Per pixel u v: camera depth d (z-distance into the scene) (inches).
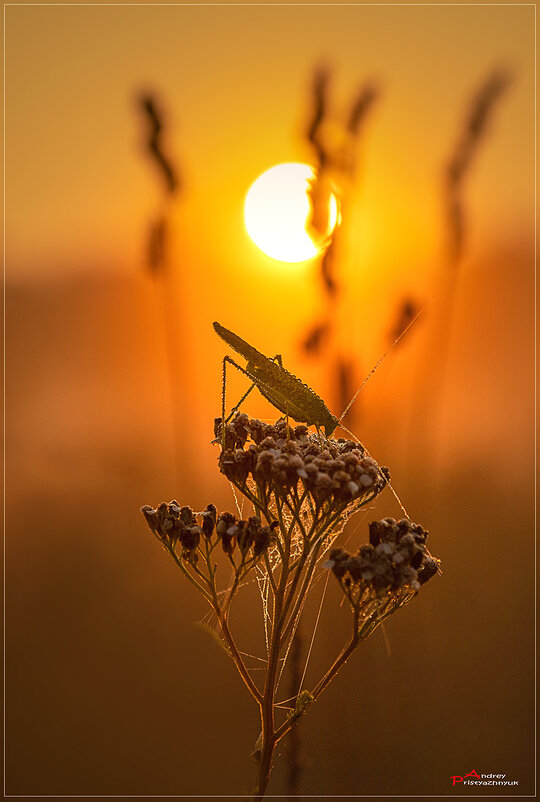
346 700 25.3
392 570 22.1
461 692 25.6
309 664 25.9
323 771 24.4
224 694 24.3
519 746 24.9
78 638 26.2
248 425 23.0
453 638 26.5
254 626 26.0
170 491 32.1
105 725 24.6
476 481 31.4
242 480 22.6
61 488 33.1
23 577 27.7
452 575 27.8
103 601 27.0
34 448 35.6
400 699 25.4
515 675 25.9
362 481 22.3
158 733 24.2
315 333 25.3
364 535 27.8
